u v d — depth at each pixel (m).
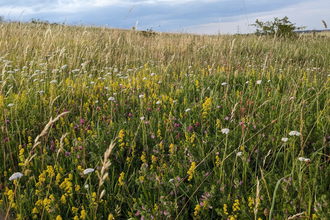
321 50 9.74
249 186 2.16
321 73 5.80
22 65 6.06
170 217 1.83
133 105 3.99
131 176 2.35
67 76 5.60
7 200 1.93
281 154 2.48
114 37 10.05
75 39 8.98
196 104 3.85
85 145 2.70
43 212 1.83
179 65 6.84
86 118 3.50
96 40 9.34
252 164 2.52
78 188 2.03
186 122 3.31
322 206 1.67
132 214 1.99
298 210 1.76
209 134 3.07
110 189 2.23
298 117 2.96
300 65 7.61
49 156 2.68
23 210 1.94
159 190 2.03
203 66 6.94
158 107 3.65
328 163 2.36
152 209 1.85
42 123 3.10
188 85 4.91
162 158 2.54
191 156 2.46
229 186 2.07
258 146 2.56
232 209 1.90
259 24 15.30
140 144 2.96
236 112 3.42
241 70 5.96
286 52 8.86
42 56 6.16
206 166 2.49
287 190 1.93
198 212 1.88
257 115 3.23
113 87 4.45
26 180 2.32
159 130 2.95
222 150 2.54
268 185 1.96
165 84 5.20
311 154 2.42
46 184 2.18
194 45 10.02
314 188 1.88
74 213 1.98
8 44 6.85
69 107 3.80
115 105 3.97
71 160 2.66
